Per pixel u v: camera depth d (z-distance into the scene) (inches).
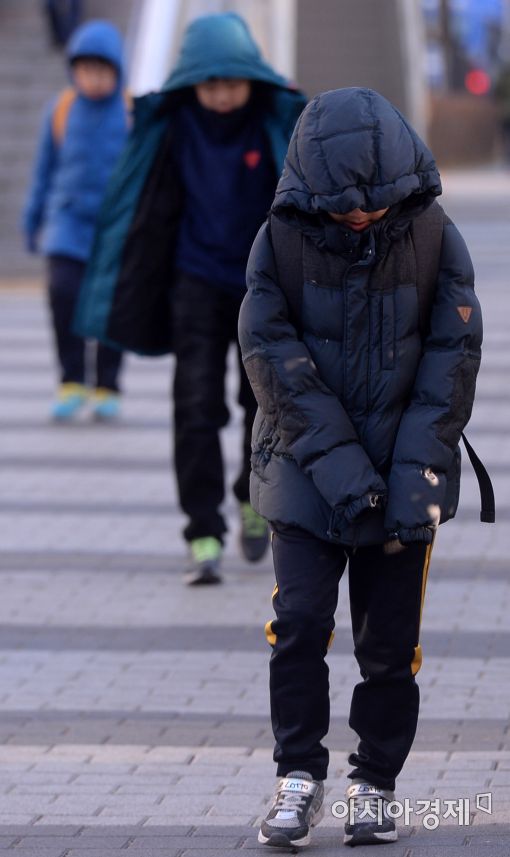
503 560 795.4
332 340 418.9
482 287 1947.6
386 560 419.8
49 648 664.4
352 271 412.2
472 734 543.5
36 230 1193.4
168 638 676.1
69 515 907.4
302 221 414.3
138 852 424.8
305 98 699.4
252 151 703.1
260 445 433.7
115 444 1107.9
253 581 766.5
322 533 418.3
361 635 428.1
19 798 480.7
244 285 708.0
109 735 557.6
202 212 709.9
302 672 421.1
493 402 1218.0
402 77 3695.9
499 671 617.9
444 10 6850.4
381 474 420.5
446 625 682.8
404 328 416.5
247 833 441.4
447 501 419.5
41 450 1086.4
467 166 6259.8
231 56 685.9
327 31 3946.9
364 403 418.3
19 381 1355.8
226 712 581.9
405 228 410.0
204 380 725.3
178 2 2373.3
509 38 6732.3
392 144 398.9
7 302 1868.8
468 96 6707.7
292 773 425.7
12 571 789.9
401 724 430.9
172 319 731.4
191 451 737.0
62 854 424.5
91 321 739.4
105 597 741.3
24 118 2229.3
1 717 578.2
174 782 498.0
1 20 2438.5
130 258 729.6
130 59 2181.3
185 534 756.6
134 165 721.0
